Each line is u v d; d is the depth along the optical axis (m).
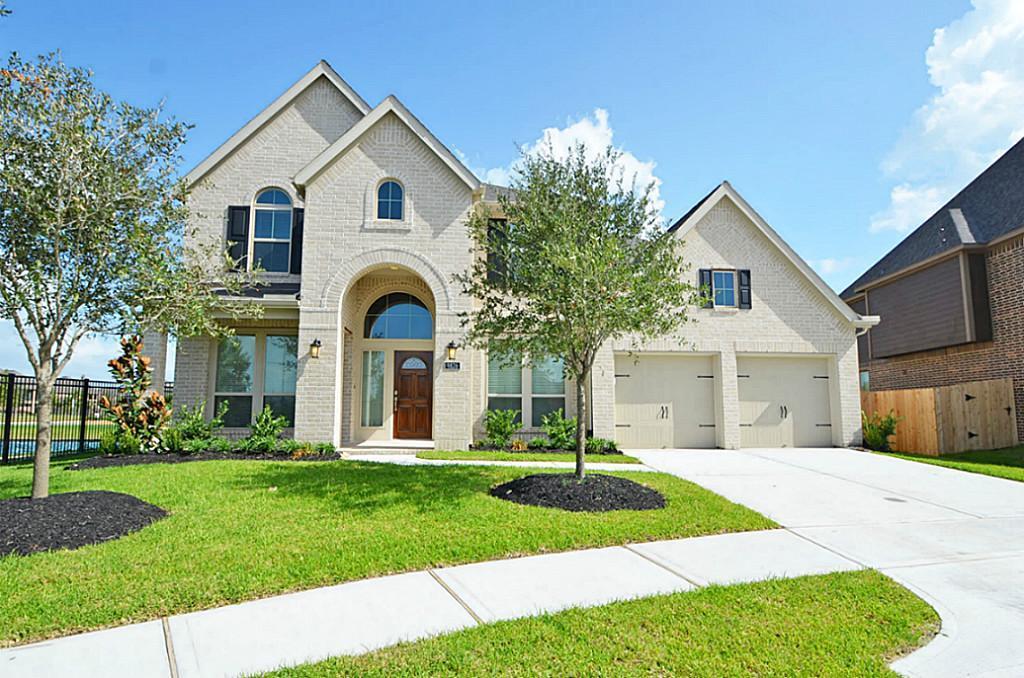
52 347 6.91
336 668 3.48
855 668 3.58
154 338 13.74
